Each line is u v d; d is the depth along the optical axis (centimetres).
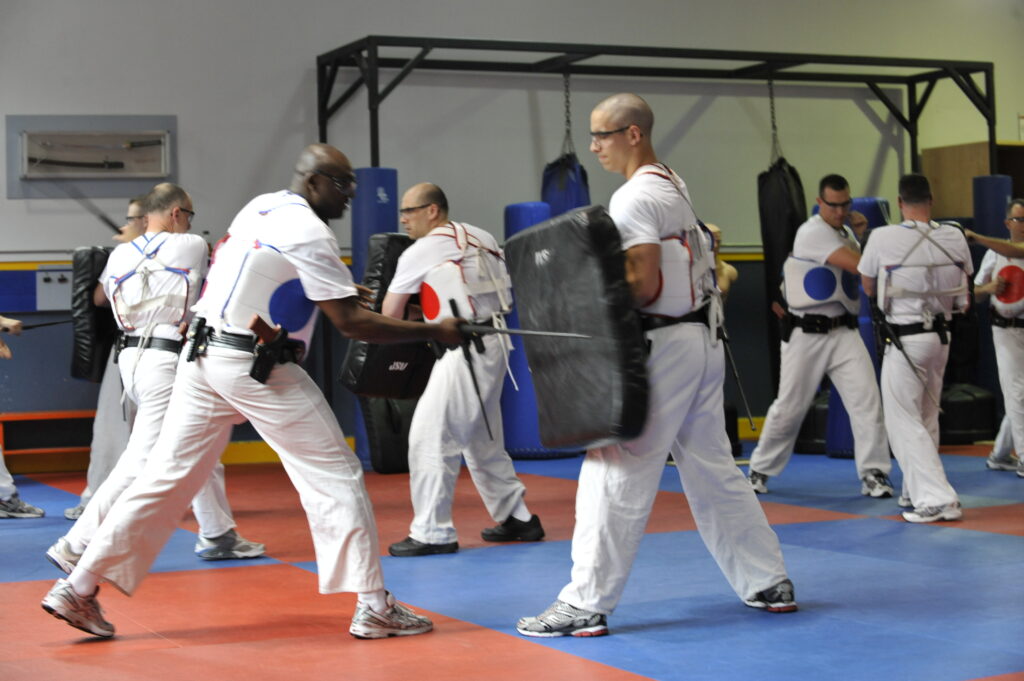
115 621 416
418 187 544
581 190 1052
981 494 725
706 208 1162
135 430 522
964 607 422
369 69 920
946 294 628
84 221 972
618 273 364
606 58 1125
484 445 566
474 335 386
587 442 375
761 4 1179
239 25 1009
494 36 1087
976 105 1127
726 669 342
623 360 362
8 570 525
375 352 530
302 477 379
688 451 412
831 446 950
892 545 553
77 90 973
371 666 349
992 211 1076
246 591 468
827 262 710
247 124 1011
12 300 946
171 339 529
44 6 966
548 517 661
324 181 386
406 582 480
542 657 358
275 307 372
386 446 882
